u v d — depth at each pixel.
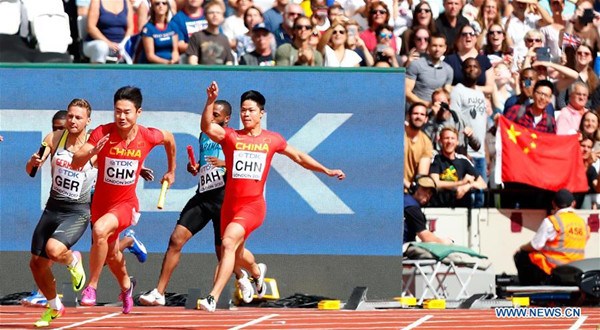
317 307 41.53
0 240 43.72
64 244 32.69
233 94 43.91
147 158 43.78
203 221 40.25
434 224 46.50
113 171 33.47
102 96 43.94
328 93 43.94
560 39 57.78
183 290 43.56
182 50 50.25
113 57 50.75
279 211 43.84
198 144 43.88
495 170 48.56
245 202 34.84
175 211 43.81
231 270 33.72
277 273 43.81
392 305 41.78
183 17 50.34
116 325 34.16
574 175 48.62
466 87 49.94
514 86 54.97
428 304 41.50
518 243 47.41
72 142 33.72
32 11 49.28
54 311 33.38
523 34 57.84
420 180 45.47
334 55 50.31
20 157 43.81
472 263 44.28
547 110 49.66
